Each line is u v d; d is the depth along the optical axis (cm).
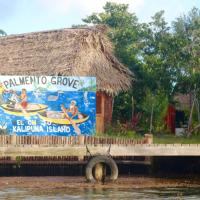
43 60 4069
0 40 4494
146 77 4391
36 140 3209
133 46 4756
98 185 2991
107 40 4250
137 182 3125
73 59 3959
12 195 2689
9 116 3478
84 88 3553
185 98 4906
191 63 4281
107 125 4178
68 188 2894
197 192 2836
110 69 4200
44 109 3509
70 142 3188
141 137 3897
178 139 4028
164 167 3519
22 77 3491
